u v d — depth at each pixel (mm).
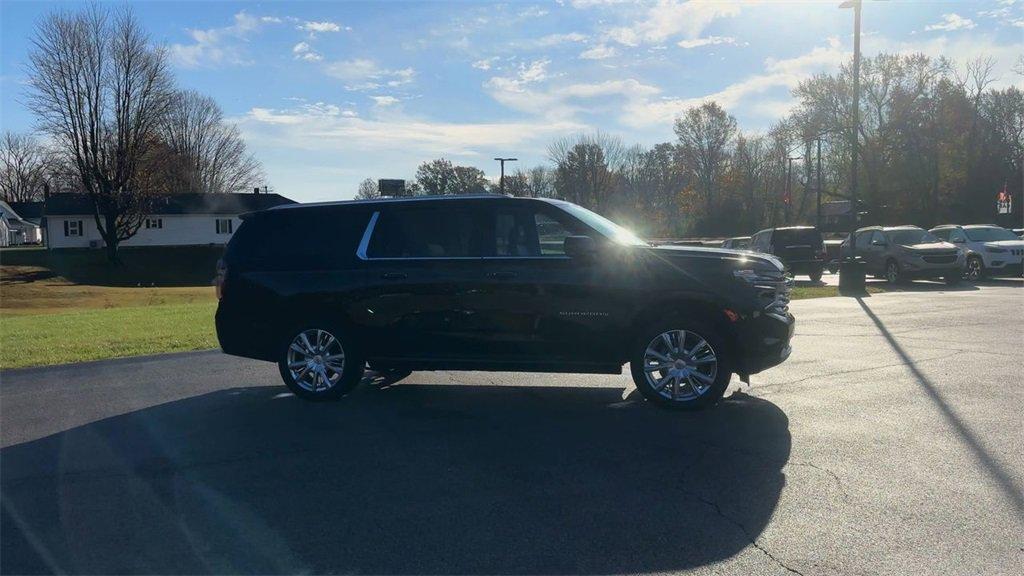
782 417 6871
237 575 4000
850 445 6004
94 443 6426
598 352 7281
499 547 4281
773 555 4117
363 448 6168
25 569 4102
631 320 7168
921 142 53000
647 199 78312
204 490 5254
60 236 69875
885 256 23859
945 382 8195
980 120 54812
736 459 5719
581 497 5008
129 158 60469
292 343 7871
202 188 87625
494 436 6453
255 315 7918
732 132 73500
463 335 7488
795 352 10203
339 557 4195
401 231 7742
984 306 15766
